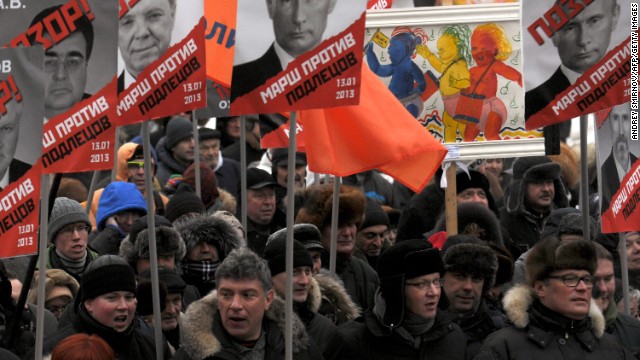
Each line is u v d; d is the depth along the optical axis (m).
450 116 16.70
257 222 16.66
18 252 10.87
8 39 11.35
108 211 15.42
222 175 20.22
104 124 11.48
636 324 13.13
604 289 12.95
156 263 12.25
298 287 12.62
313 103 11.34
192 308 11.23
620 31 12.60
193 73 12.45
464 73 16.69
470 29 16.70
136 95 12.52
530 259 11.52
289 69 11.38
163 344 12.47
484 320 13.05
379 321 11.95
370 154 13.69
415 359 11.92
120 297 11.77
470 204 15.66
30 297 13.52
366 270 14.87
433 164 14.09
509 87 16.73
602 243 15.51
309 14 11.34
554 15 12.59
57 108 11.41
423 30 16.67
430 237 15.80
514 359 11.39
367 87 13.83
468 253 12.98
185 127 19.78
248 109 11.41
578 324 11.45
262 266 11.16
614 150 13.40
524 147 16.69
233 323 11.05
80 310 11.84
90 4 11.47
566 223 14.87
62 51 11.43
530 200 17.73
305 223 14.16
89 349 10.55
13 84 10.90
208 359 10.98
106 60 11.49
